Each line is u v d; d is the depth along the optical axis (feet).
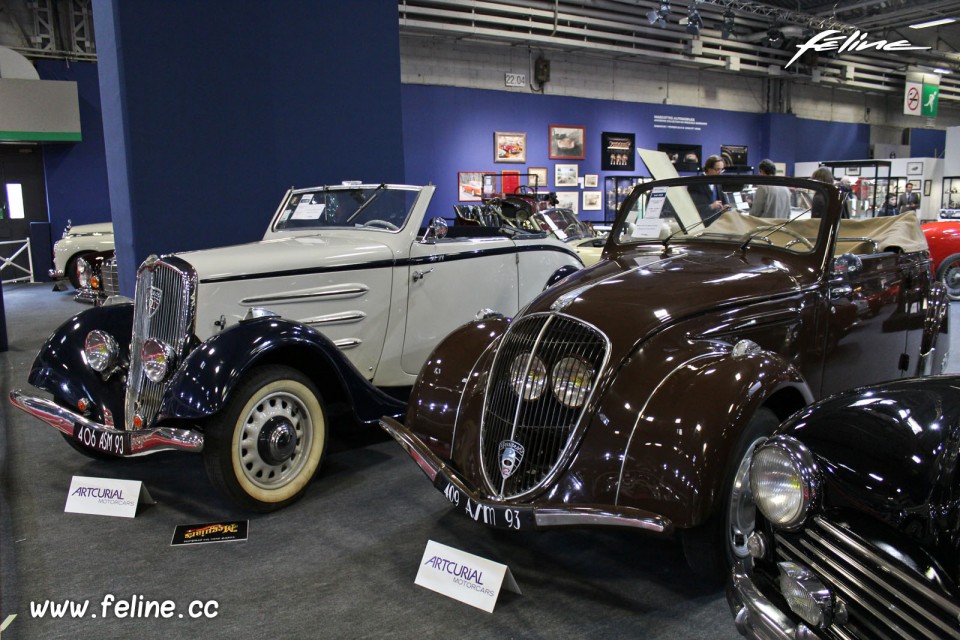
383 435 13.78
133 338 11.06
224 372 9.32
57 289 34.27
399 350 13.48
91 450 12.09
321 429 10.66
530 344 8.28
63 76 39.29
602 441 7.43
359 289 12.59
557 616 7.50
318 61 20.11
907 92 59.52
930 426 5.07
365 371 13.08
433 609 7.69
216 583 8.30
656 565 8.59
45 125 38.32
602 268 10.43
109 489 10.37
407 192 13.69
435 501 10.61
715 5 47.52
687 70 55.57
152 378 10.25
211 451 9.53
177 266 10.73
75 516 10.23
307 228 14.73
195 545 9.27
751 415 7.13
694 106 55.88
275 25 19.20
